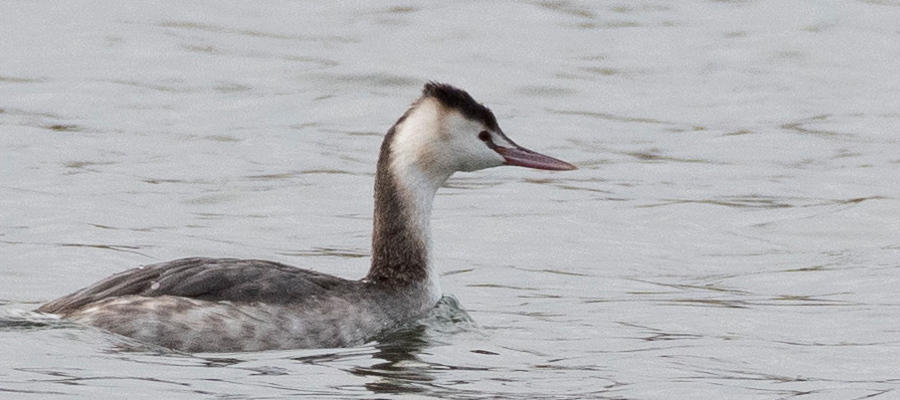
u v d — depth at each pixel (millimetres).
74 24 26734
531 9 28719
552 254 16500
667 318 13891
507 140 13781
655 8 29016
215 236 16703
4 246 15711
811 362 12359
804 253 16594
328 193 18766
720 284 15336
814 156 20969
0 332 11766
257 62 25141
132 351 11672
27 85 23250
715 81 24906
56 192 18078
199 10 28156
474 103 13664
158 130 21406
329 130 21984
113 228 16703
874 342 13039
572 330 13375
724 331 13445
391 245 13492
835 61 25969
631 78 25016
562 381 11609
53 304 12258
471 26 27609
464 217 17969
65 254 15508
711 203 18688
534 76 24781
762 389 11508
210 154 20312
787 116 22969
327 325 12422
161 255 15781
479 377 11641
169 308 11836
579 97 23922
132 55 25156
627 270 15891
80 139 20672
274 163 20062
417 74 24625
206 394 10781
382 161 13625
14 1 27938
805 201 18766
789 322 13773
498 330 13297
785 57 26203
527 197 18953
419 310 13391
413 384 11320
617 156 21000
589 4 29094
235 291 12180
